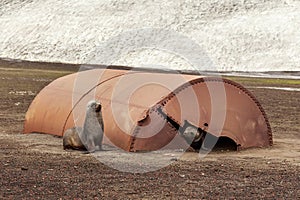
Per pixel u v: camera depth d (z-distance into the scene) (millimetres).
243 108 19188
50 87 22766
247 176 14312
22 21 152750
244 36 134500
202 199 11734
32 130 22156
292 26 137125
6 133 22141
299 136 23328
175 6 146125
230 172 14828
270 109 36969
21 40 145625
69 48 139375
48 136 21000
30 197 11508
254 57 128625
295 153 18516
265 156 17766
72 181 13148
